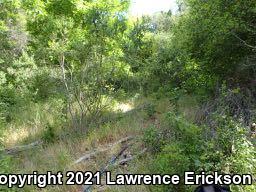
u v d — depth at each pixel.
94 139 8.15
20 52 16.86
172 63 13.21
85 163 6.93
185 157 5.22
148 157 6.71
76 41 9.40
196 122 7.56
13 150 8.32
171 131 6.94
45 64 11.77
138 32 15.12
